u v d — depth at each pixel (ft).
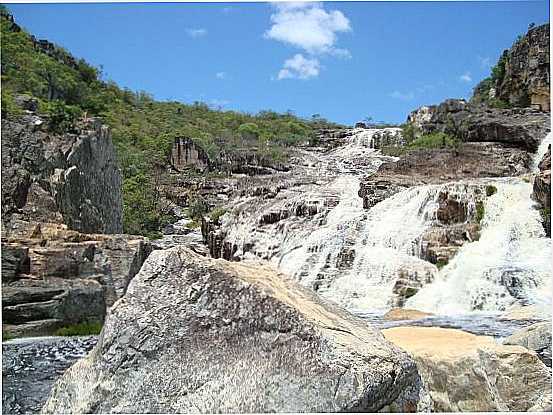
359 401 14.73
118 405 15.14
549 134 115.44
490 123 125.29
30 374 35.09
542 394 21.16
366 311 67.92
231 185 165.27
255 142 210.79
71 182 84.12
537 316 49.93
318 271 85.05
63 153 85.40
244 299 15.94
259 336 15.57
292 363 15.16
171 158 184.14
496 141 124.26
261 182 160.45
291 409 14.70
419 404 16.66
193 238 135.54
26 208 71.36
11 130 77.66
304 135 224.53
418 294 72.38
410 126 180.96
